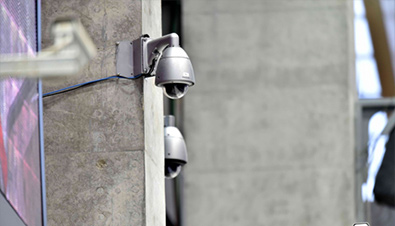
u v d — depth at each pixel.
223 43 17.70
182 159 8.55
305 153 17.53
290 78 17.70
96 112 7.02
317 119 17.59
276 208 17.41
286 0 17.81
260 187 17.44
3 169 5.05
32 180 5.57
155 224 7.28
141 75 7.02
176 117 17.58
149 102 7.28
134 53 7.05
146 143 7.07
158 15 7.86
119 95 7.03
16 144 5.32
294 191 17.42
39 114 5.80
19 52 5.47
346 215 17.33
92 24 7.11
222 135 17.53
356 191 17.78
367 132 18.08
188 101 17.58
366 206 17.73
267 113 17.61
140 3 7.15
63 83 7.06
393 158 17.50
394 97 18.47
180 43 17.66
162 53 6.79
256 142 17.55
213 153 17.48
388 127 17.77
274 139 17.56
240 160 17.50
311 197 17.41
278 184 17.45
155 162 7.42
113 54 7.06
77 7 7.14
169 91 6.74
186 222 17.33
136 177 6.95
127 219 6.91
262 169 17.48
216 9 17.77
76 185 6.95
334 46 17.75
